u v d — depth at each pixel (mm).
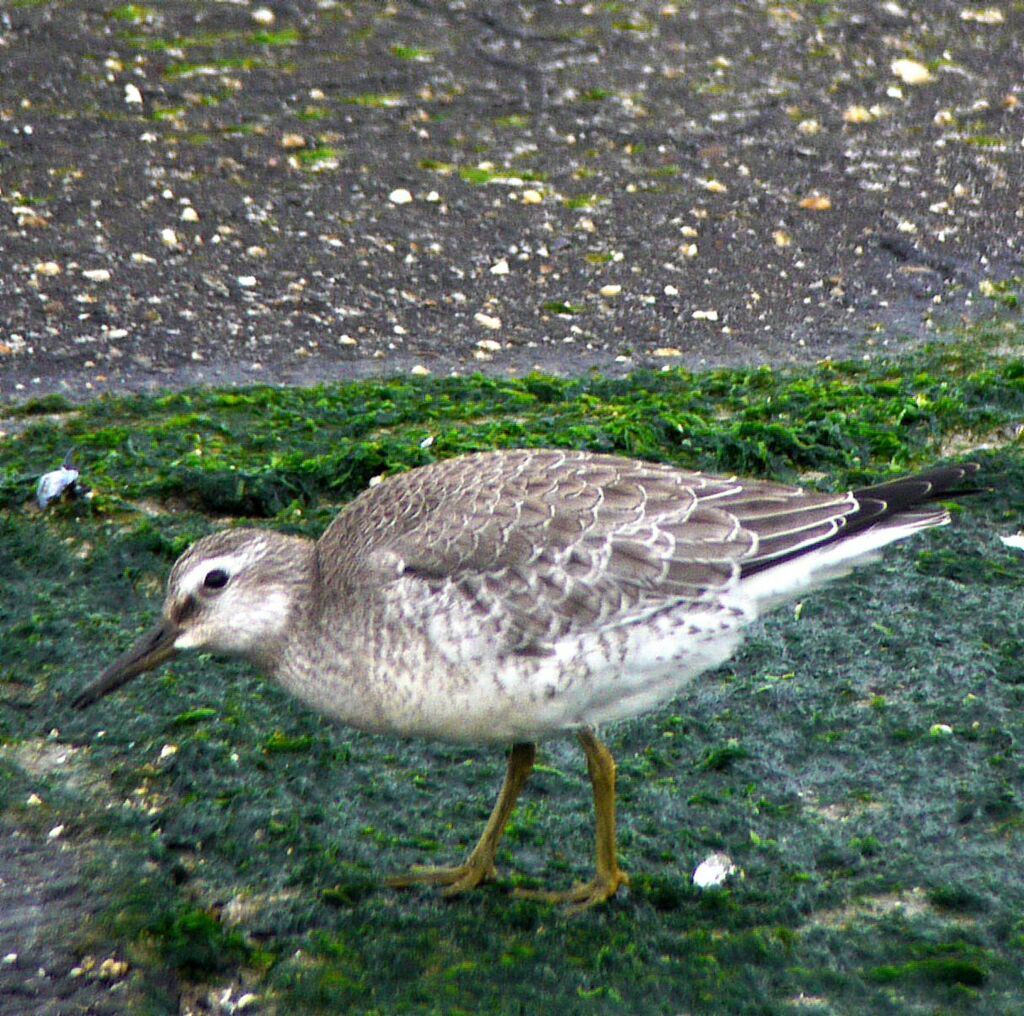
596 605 8398
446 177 19953
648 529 8625
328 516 12531
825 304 17781
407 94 21797
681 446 13680
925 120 21734
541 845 9422
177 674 10727
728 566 8633
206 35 23047
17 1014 7762
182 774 9633
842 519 8898
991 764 9734
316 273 17953
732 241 18953
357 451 13156
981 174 20422
